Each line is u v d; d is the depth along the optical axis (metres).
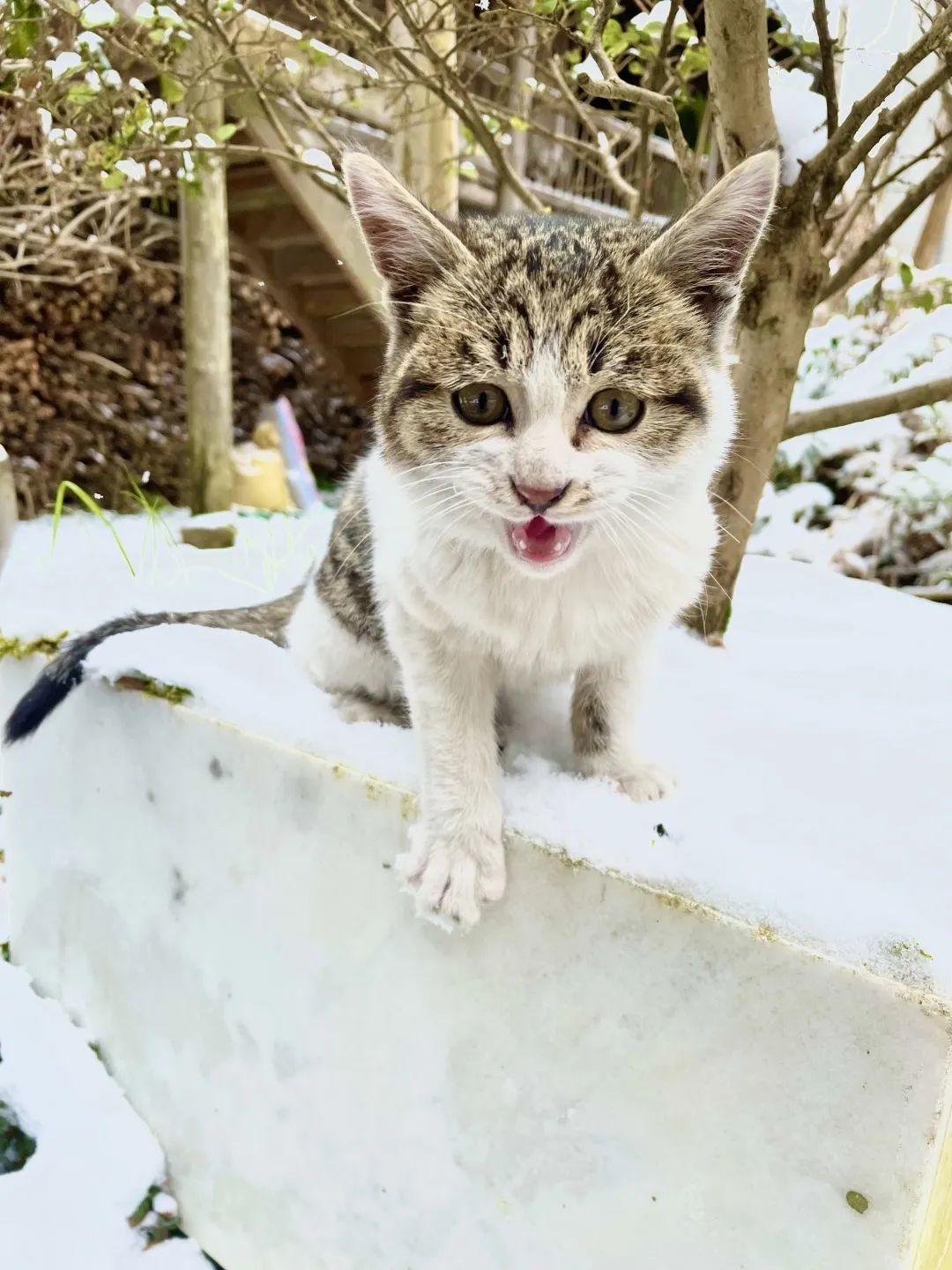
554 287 0.23
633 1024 0.21
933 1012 0.16
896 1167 0.17
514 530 0.22
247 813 0.28
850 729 0.29
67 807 0.35
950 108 0.45
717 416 0.25
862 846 0.21
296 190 0.76
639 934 0.20
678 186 0.95
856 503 0.73
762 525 0.74
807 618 0.44
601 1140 0.22
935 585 0.67
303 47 0.52
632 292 0.23
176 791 0.31
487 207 0.90
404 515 0.24
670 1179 0.21
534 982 0.22
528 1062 0.23
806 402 0.75
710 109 0.46
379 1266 0.28
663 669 0.35
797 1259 0.19
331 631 0.31
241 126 0.56
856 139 0.45
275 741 0.27
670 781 0.25
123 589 0.45
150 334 1.05
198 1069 0.33
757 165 0.23
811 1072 0.18
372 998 0.26
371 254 0.25
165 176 0.67
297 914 0.28
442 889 0.22
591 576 0.24
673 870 0.20
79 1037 0.38
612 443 0.23
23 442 0.93
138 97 0.51
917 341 0.72
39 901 0.39
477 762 0.23
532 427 0.22
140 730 0.31
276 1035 0.30
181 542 0.64
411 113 0.55
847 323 0.79
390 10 0.53
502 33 0.53
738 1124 0.19
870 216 0.72
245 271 1.17
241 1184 0.32
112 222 0.83
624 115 0.60
